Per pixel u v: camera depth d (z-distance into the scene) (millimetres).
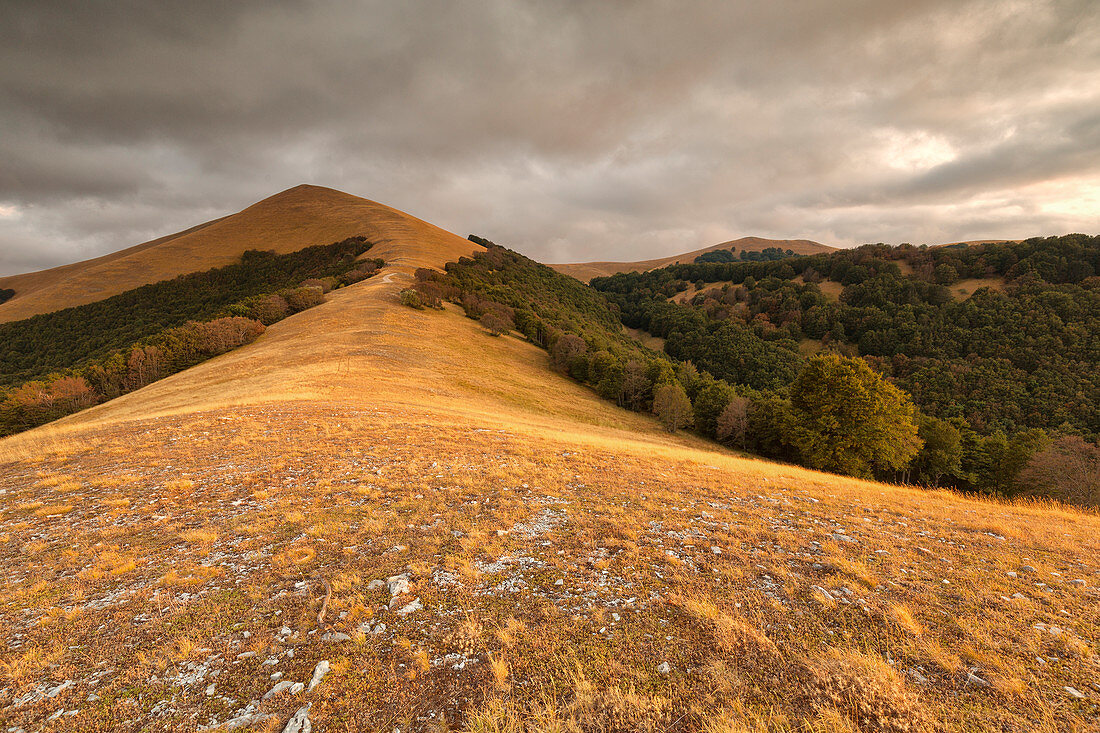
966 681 5000
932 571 7988
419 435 19406
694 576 7453
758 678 5031
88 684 4941
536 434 23281
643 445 26406
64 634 5828
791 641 5703
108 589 6984
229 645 5633
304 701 4703
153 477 12789
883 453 33781
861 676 4918
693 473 16328
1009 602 6770
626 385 65750
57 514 10156
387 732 4344
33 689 4859
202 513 10242
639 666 5262
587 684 4875
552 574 7500
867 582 7402
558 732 4293
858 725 4387
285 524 9586
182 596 6762
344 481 12688
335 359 46781
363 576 7336
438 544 8641
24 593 6816
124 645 5617
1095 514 14656
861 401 33938
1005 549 9305
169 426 19188
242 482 12438
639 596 6816
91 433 18266
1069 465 34469
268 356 49625
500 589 6996
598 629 5957
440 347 62062
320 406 25297
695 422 65688
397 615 6238
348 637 5762
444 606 6496
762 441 57500
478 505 11008
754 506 12133
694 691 4863
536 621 6141
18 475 13000
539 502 11414
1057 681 4984
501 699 4750
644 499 12141
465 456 16125
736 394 70375
